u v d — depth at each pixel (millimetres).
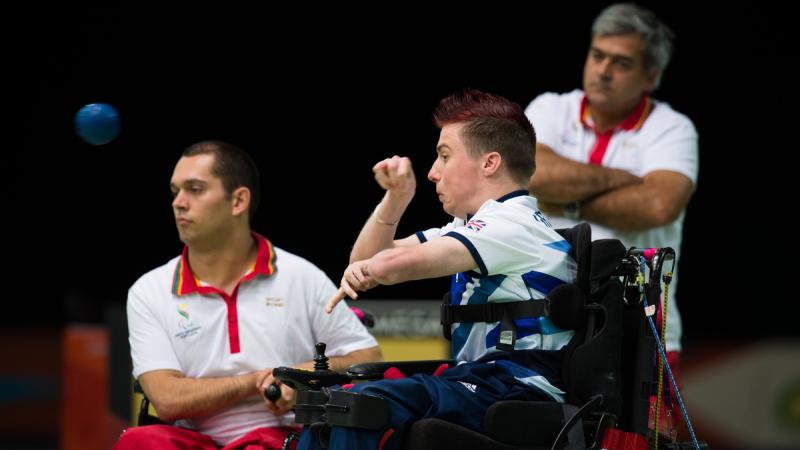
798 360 27172
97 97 36938
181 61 36219
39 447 31938
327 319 13461
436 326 19719
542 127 16766
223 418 13039
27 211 38875
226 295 13211
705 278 34312
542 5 33375
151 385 12875
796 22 32250
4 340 32750
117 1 36031
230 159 13266
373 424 9711
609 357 10375
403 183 11258
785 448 26938
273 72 35594
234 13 35375
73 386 23328
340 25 34875
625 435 10336
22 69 37094
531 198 11070
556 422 10148
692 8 32750
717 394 27141
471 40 34094
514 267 10531
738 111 33406
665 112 16562
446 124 11305
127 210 38469
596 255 10547
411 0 34406
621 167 16406
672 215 15555
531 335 10516
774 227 33781
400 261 10008
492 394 10297
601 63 16172
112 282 39125
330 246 35375
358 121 35156
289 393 12484
